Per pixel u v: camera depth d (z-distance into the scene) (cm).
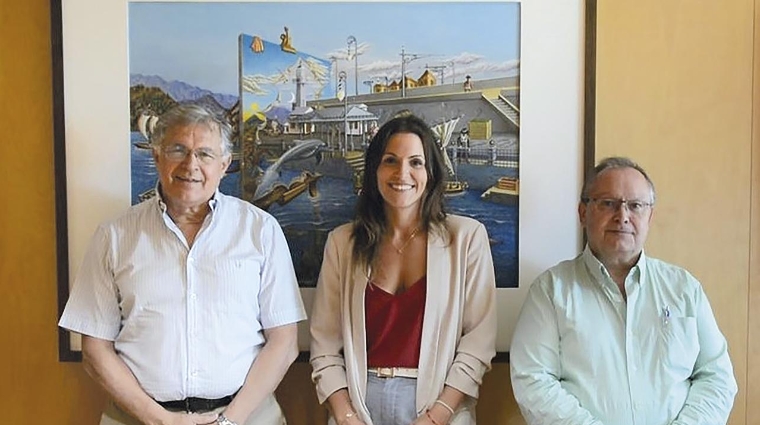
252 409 147
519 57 170
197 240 146
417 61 170
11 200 172
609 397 143
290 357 154
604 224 145
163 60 168
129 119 169
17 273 173
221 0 168
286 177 172
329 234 165
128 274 144
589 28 169
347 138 171
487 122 171
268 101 170
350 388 151
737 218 174
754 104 172
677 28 171
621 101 172
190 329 144
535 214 172
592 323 147
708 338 149
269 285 152
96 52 167
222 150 146
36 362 175
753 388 176
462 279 155
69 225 170
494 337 155
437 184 157
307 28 169
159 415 141
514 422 176
